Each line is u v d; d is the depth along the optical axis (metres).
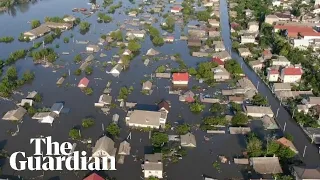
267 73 167.75
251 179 103.50
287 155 112.50
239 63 185.25
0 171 105.56
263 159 110.38
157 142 118.56
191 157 114.88
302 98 146.62
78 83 160.38
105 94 150.25
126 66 177.75
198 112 139.25
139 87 158.12
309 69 172.62
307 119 132.25
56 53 192.75
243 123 130.62
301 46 199.12
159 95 151.62
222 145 120.81
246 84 156.75
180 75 160.75
